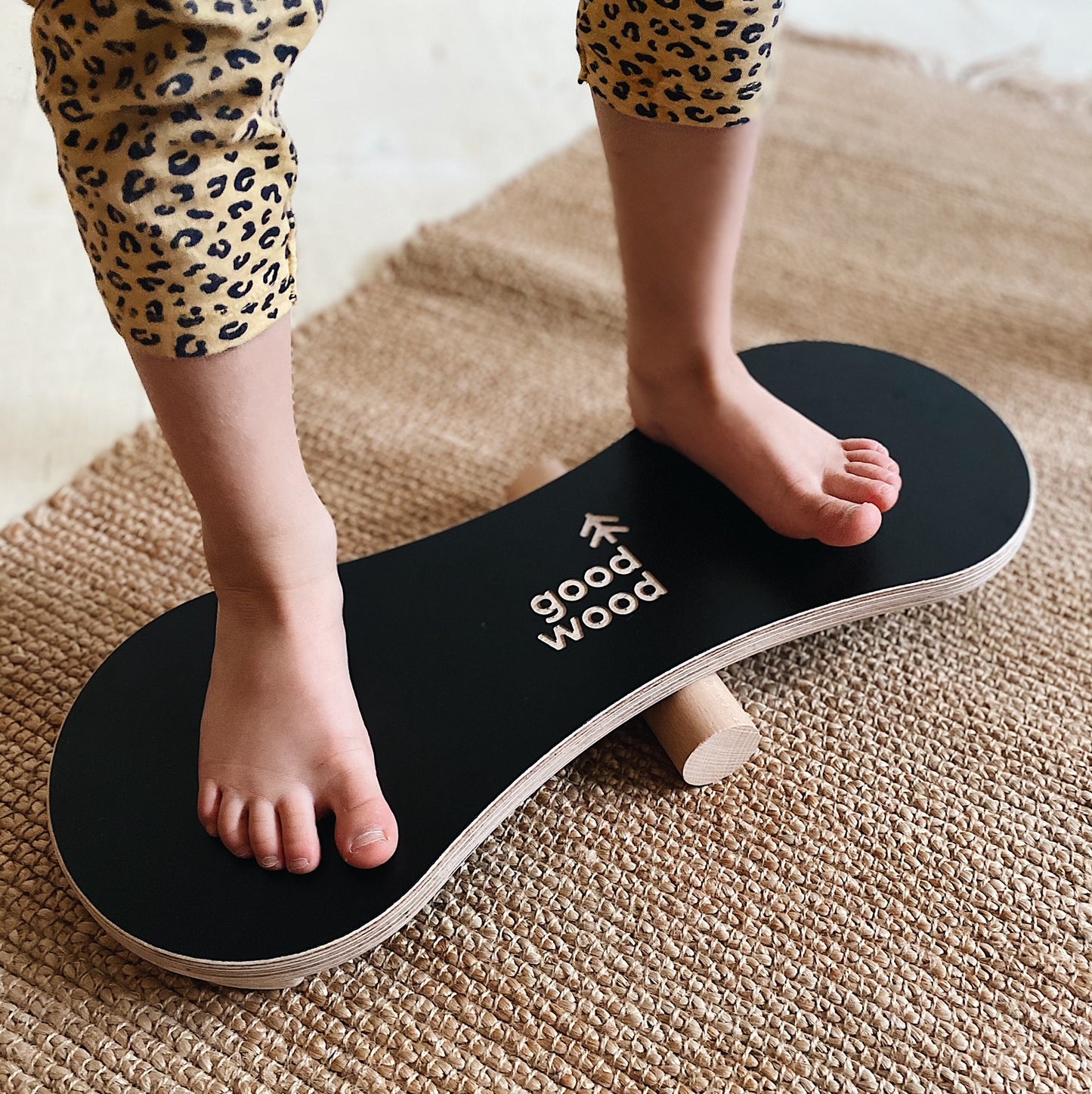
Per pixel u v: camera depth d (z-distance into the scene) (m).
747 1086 0.65
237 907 0.64
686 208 0.76
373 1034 0.67
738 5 0.65
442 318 1.23
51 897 0.72
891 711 0.84
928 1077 0.65
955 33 1.78
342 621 0.75
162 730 0.73
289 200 0.57
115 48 0.47
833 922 0.72
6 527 0.97
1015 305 1.24
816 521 0.81
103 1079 0.64
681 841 0.76
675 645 0.77
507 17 1.79
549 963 0.70
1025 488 0.89
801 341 1.03
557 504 0.87
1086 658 0.88
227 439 0.59
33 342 1.16
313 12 0.51
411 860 0.66
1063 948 0.71
